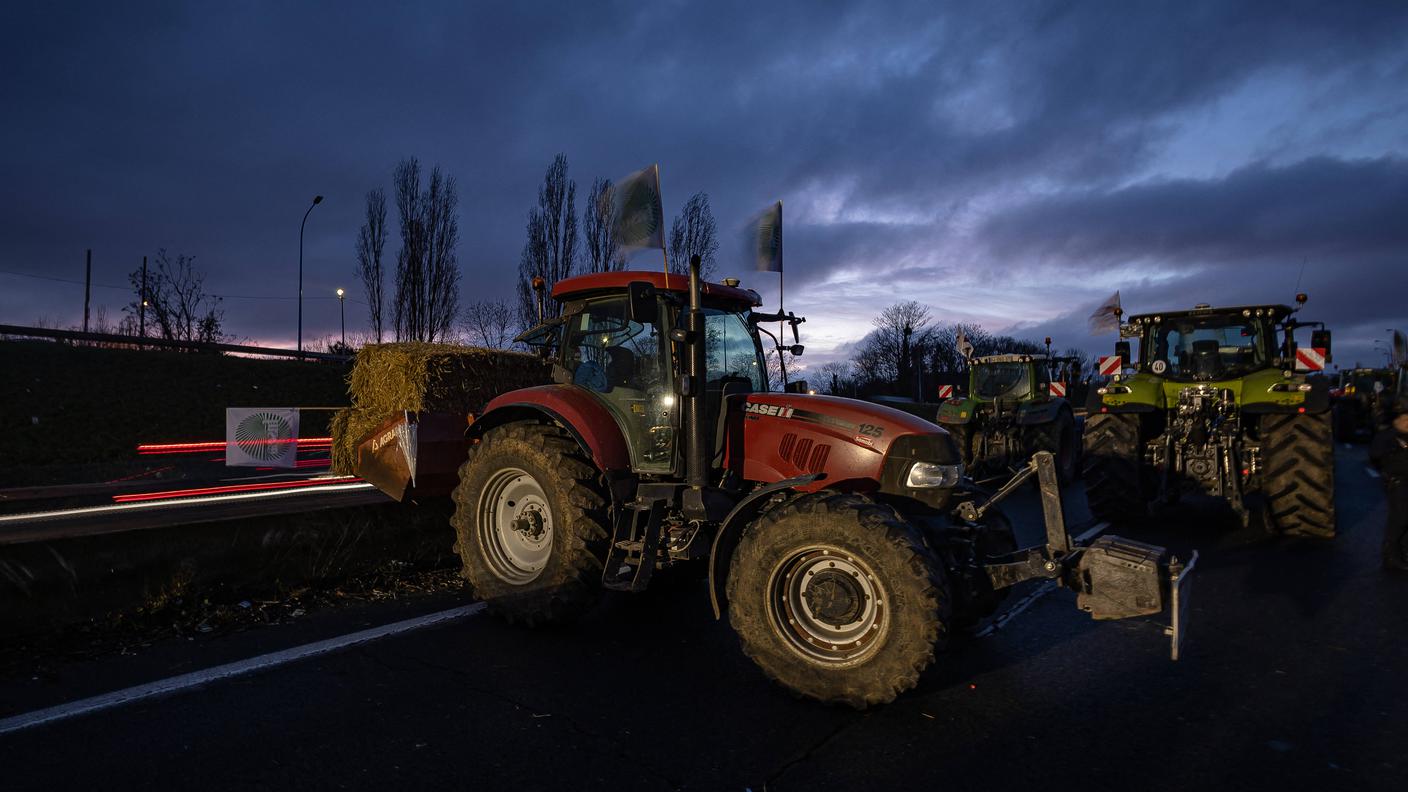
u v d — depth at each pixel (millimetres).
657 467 4281
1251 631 4375
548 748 2855
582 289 4586
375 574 5223
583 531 4094
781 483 3598
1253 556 6355
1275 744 2961
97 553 4062
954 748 2912
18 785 2486
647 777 2656
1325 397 6883
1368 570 5820
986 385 12633
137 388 16156
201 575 4438
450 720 3074
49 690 3242
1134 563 3166
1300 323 7707
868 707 3234
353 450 5676
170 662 3605
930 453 3670
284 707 3152
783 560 3373
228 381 17953
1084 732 3062
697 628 4344
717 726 3076
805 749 2889
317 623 4281
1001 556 3799
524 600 4230
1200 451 7477
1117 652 4012
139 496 8039
